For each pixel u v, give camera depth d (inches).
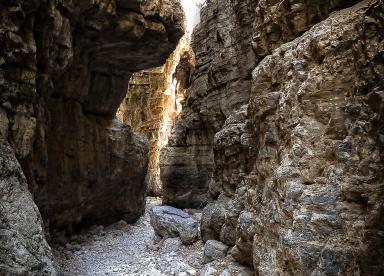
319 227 150.0
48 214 354.9
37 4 233.8
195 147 574.9
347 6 206.1
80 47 360.2
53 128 363.3
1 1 208.4
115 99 492.4
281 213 173.0
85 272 319.0
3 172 199.0
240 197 279.9
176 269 303.3
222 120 487.2
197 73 574.6
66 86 370.0
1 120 213.3
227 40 471.8
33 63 240.8
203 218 347.6
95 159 439.2
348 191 146.6
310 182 163.2
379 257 132.4
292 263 156.0
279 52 217.5
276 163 201.6
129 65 466.9
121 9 352.2
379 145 137.3
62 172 376.8
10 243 184.2
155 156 917.2
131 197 542.9
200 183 567.5
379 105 137.1
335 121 160.7
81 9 302.2
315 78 171.5
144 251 384.2
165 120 930.1
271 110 210.8
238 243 248.1
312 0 226.1
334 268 141.3
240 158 297.3
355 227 141.6
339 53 164.9
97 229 473.1
